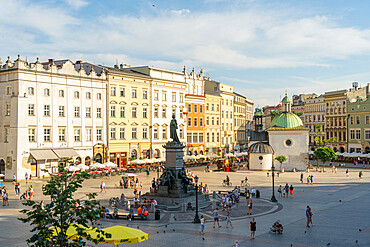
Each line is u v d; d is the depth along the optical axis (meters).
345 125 128.25
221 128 126.06
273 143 96.94
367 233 34.16
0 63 73.00
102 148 83.19
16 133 68.44
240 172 91.00
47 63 83.88
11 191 58.19
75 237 23.09
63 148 76.00
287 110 102.75
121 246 30.39
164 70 99.50
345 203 49.72
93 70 81.88
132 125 90.12
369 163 112.44
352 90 138.38
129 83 89.19
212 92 120.62
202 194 50.06
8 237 32.56
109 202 47.25
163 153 98.50
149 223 38.53
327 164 113.19
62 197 21.64
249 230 35.47
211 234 33.97
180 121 104.81
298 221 39.25
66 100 76.88
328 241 31.56
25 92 70.00
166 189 47.28
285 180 75.56
